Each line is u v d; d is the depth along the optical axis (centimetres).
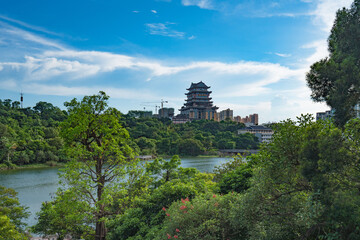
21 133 12700
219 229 1330
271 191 1142
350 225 839
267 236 1096
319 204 892
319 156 903
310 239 1091
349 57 1047
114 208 2802
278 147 1099
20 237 2422
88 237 2875
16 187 6444
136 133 17475
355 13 1075
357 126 970
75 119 2400
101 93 2489
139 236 1778
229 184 2277
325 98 1209
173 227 1420
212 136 19112
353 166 939
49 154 10681
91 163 2489
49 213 2816
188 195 1959
